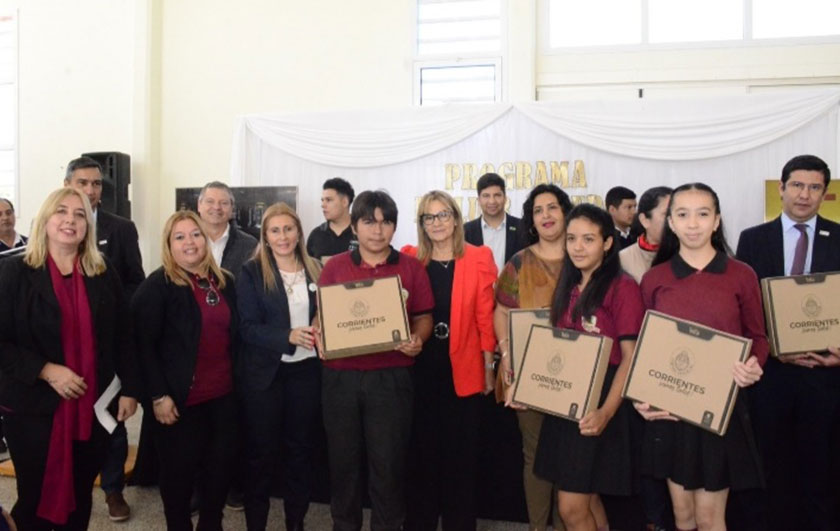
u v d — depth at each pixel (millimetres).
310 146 3963
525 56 4395
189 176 4805
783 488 2137
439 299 2146
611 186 3605
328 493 2650
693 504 1732
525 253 2166
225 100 4750
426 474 2211
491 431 2457
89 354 1840
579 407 1656
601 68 4426
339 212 3383
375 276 2051
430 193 2186
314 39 4629
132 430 3834
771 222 2250
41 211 1802
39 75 5020
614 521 2410
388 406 1985
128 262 2701
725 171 3455
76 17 4938
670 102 3494
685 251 1729
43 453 1764
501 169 3734
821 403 2043
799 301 1888
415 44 4535
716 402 1566
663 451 1688
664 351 1630
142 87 4742
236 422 2146
